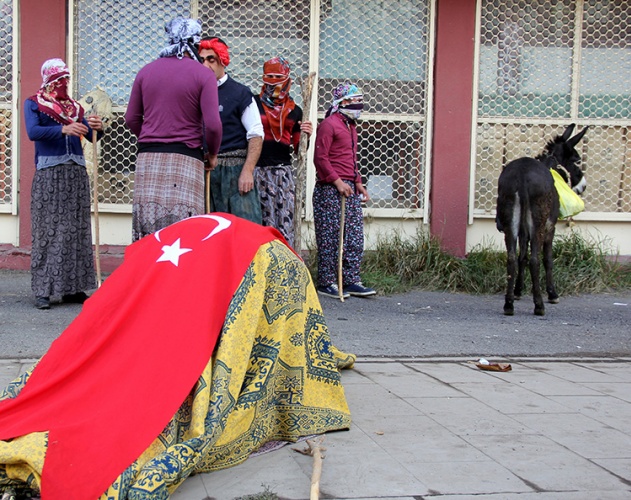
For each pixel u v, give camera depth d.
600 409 4.05
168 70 4.59
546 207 6.83
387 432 3.57
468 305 7.27
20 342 5.04
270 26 8.38
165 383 2.93
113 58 8.25
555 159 7.63
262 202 6.65
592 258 8.36
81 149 6.25
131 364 3.01
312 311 3.72
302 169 6.65
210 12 8.30
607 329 6.36
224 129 5.73
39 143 6.11
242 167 5.79
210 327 3.14
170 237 3.52
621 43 8.73
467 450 3.35
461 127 8.48
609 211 8.83
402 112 8.58
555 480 3.03
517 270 7.79
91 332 3.20
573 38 8.68
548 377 4.77
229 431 3.04
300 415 3.45
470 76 8.46
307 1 8.37
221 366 3.05
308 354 3.64
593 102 8.78
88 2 8.18
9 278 7.55
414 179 8.61
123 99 8.28
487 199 8.69
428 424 3.71
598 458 3.30
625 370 5.04
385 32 8.51
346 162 7.21
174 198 4.57
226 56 5.67
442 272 8.10
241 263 3.34
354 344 5.47
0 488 2.69
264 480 2.97
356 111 7.22
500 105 8.67
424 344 5.57
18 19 7.97
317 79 8.41
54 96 6.05
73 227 6.18
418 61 8.56
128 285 3.33
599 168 8.84
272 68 6.54
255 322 3.26
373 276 7.86
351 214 7.29
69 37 8.09
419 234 8.38
